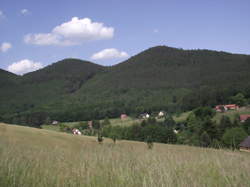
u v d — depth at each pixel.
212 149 7.47
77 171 4.57
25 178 4.26
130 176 4.36
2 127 35.97
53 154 6.32
